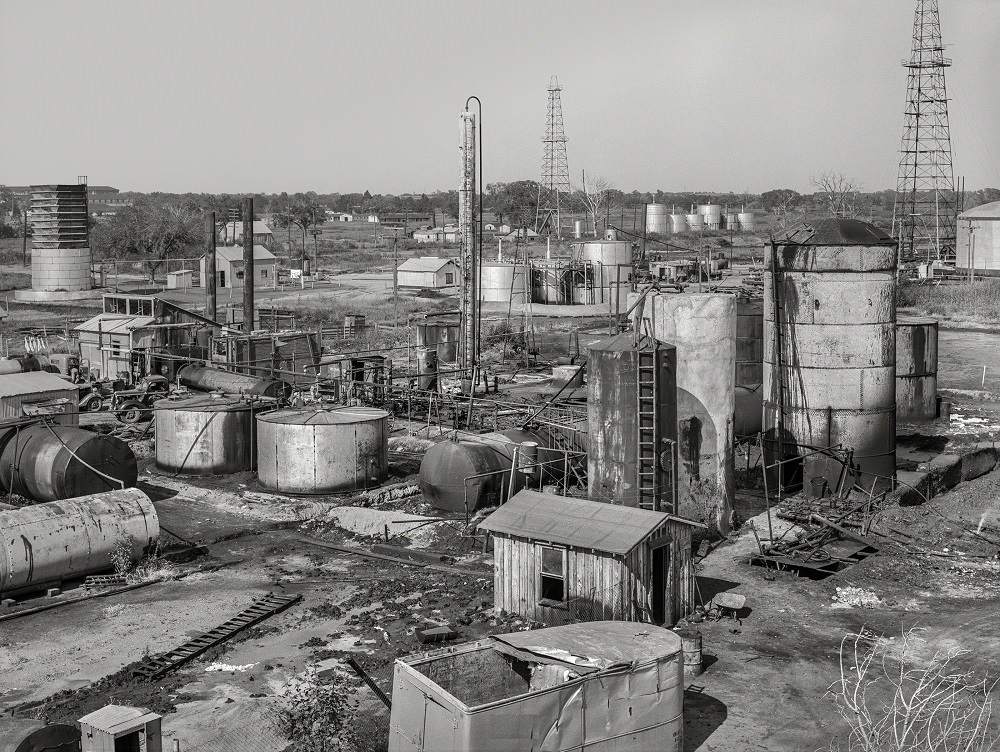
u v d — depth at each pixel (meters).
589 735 19.73
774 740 22.22
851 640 27.69
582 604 27.17
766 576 32.56
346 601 30.17
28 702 23.64
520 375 68.31
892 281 40.50
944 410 54.62
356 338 86.38
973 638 27.73
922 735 22.27
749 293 62.12
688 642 25.28
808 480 40.62
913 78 146.12
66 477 36.91
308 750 21.09
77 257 127.19
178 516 39.50
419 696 19.42
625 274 112.62
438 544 35.69
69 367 63.00
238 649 26.69
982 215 130.75
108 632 28.05
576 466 39.47
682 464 35.53
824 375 40.41
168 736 21.70
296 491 41.22
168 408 45.09
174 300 117.44
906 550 34.59
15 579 30.31
